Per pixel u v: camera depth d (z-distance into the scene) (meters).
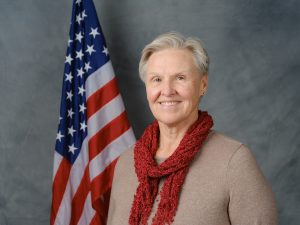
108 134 2.04
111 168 2.03
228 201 1.21
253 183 1.19
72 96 2.10
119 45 2.28
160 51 1.33
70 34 2.10
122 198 1.38
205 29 2.23
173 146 1.38
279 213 2.22
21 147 2.31
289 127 2.20
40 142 2.30
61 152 2.06
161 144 1.41
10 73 2.30
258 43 2.21
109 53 2.29
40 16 2.28
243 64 2.22
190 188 1.24
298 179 2.21
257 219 1.17
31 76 2.29
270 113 2.21
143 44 2.26
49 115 2.29
